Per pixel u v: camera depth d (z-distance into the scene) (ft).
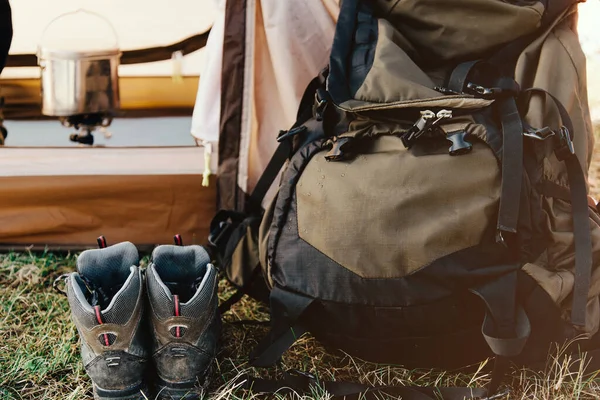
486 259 3.13
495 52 3.61
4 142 5.72
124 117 6.61
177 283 3.38
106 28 6.19
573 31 3.84
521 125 3.20
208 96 4.44
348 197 3.21
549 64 3.53
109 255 3.34
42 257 4.61
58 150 4.53
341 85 3.45
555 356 3.33
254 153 4.37
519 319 3.07
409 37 3.69
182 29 6.30
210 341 3.23
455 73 3.39
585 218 3.26
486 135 3.18
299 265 3.27
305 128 3.62
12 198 4.51
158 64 6.53
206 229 4.65
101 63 5.69
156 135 6.13
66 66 5.54
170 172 4.55
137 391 3.13
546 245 3.29
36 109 6.51
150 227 4.63
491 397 3.10
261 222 3.70
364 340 3.26
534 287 3.18
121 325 3.04
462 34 3.56
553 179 3.34
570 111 3.52
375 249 3.14
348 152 3.33
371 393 3.19
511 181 3.10
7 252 4.62
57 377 3.43
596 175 6.07
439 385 3.34
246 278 3.79
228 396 3.15
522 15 3.49
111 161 4.54
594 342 3.33
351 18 3.63
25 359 3.51
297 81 4.20
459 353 3.28
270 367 3.49
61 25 6.11
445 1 3.54
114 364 3.06
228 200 4.42
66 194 4.53
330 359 3.61
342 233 3.19
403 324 3.17
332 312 3.22
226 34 4.16
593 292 3.28
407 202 3.14
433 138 3.25
